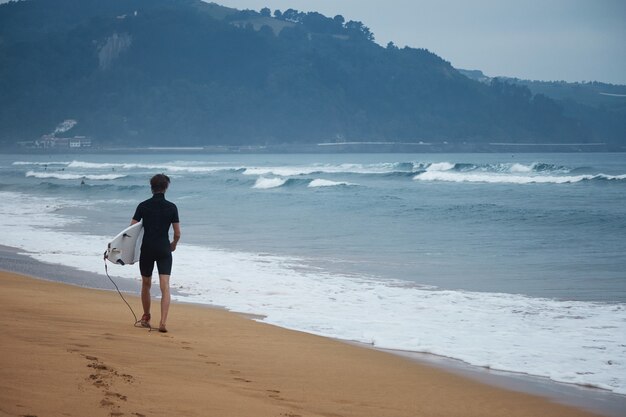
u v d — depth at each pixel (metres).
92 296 11.48
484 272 15.09
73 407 4.78
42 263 15.91
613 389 7.09
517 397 6.74
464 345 8.90
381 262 16.59
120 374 5.93
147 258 8.73
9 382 5.22
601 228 22.86
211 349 7.81
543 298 12.17
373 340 9.09
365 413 5.82
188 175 66.75
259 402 5.72
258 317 10.58
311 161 148.00
